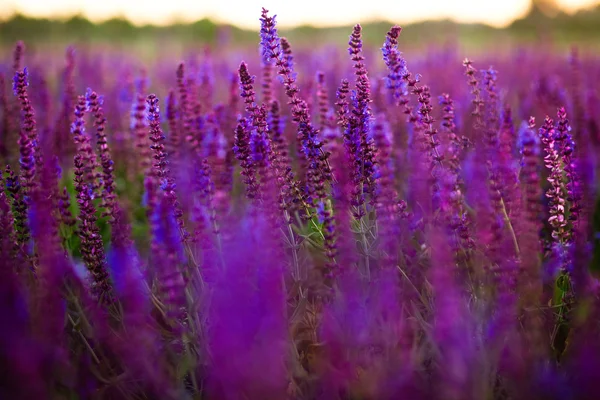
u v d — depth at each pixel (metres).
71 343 2.79
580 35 21.94
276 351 1.99
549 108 5.64
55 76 10.16
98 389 2.47
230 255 2.25
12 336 1.90
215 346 1.96
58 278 2.51
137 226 4.34
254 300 2.11
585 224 3.04
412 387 2.10
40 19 25.72
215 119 4.55
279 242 3.02
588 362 1.86
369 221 3.27
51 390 2.15
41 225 2.78
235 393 1.91
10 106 5.07
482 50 14.61
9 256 2.61
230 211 3.13
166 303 2.87
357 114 3.23
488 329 2.46
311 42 17.25
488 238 2.63
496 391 2.38
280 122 3.69
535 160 2.95
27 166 3.17
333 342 2.29
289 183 3.36
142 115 4.60
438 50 12.72
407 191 3.77
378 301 2.57
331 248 3.06
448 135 3.53
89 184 3.52
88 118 5.84
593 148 4.26
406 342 2.41
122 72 9.54
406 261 3.17
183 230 3.05
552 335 2.69
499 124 3.89
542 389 2.09
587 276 2.85
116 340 2.59
